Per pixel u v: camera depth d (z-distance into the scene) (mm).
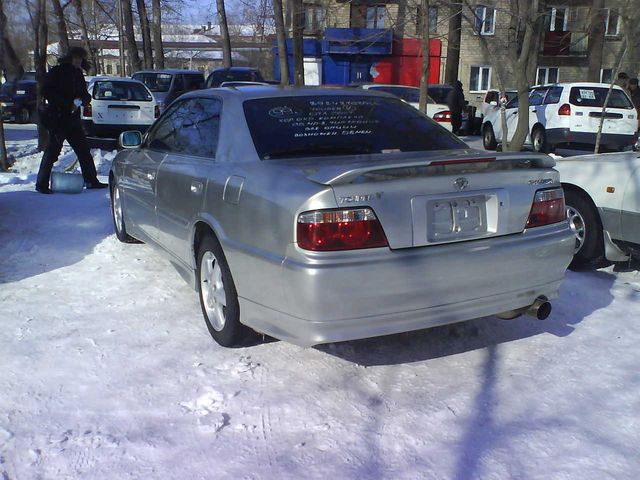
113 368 3852
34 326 4430
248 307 3787
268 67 40594
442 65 32156
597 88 14766
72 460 2979
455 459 3031
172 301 4953
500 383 3764
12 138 19484
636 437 3225
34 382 3666
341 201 3314
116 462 2971
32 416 3330
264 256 3535
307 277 3273
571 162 5953
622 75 16031
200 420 3314
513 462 3010
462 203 3617
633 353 4168
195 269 4477
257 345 4191
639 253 5453
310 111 4406
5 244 6371
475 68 34000
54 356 3986
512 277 3744
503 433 3250
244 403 3488
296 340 3500
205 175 4223
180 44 51188
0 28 10648
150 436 3174
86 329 4402
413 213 3451
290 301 3406
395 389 3676
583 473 2930
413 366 3963
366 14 30781
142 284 5320
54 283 5316
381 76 31609
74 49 8867
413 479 2881
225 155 4176
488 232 3693
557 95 15016
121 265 5809
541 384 3756
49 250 6242
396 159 3799
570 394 3645
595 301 5133
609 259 5629
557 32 31516
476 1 11117
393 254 3395
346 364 3965
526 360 4059
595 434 3248
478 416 3404
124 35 36250
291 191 3430
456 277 3547
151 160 5359
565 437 3217
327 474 2906
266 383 3707
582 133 14516
